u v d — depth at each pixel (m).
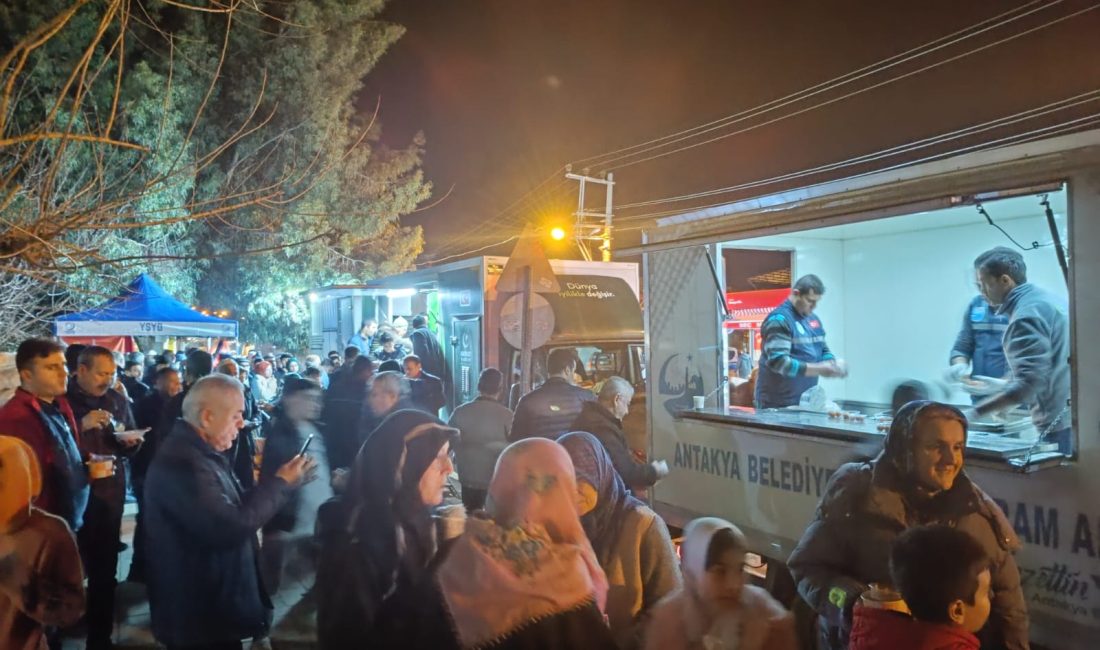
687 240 6.07
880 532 3.15
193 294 19.83
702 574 2.39
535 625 1.95
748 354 8.22
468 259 11.05
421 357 11.67
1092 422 3.71
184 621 3.29
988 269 5.05
